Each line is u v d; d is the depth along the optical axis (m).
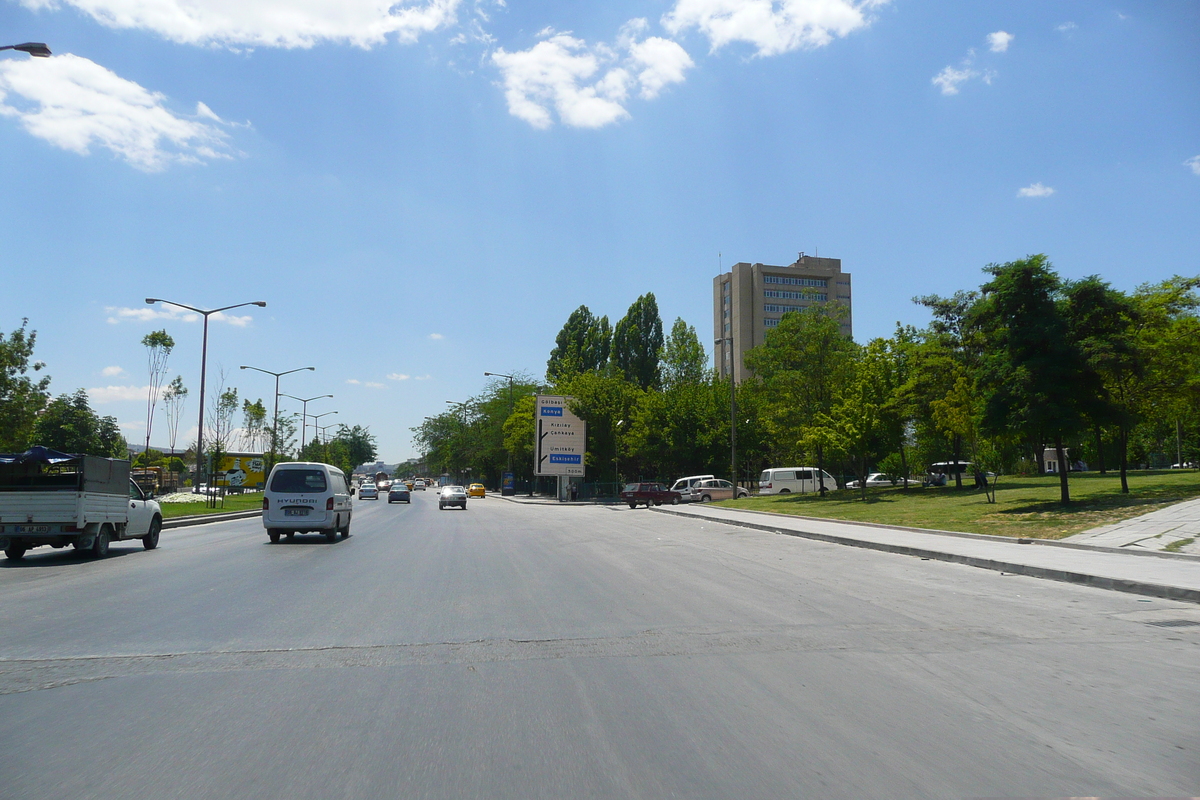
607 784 4.25
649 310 78.38
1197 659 7.03
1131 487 28.84
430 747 4.85
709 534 23.88
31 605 10.38
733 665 6.83
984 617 9.14
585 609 9.81
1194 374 26.05
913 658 7.06
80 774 4.43
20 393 33.00
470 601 10.52
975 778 4.29
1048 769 4.41
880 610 9.62
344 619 9.22
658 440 60.38
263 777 4.38
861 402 38.09
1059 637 7.98
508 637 8.10
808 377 46.22
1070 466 61.16
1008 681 6.26
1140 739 4.90
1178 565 13.25
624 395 66.00
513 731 5.13
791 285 121.62
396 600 10.65
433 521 32.31
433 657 7.24
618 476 67.31
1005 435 24.73
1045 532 19.34
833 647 7.52
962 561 15.21
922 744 4.82
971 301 35.25
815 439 39.25
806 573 13.55
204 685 6.32
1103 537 17.38
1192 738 4.92
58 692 6.13
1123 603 10.20
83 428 61.81
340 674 6.65
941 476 44.03
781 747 4.79
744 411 58.66
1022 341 23.66
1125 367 22.91
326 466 21.36
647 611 9.62
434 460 145.12
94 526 16.94
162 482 62.66
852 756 4.62
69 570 14.66
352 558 16.55
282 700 5.88
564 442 63.03
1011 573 13.55
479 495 81.81
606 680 6.38
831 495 43.78
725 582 12.35
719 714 5.44
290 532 21.22
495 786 4.23
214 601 10.66
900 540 19.11
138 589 11.90
